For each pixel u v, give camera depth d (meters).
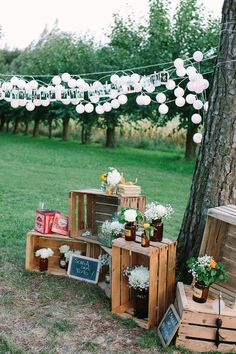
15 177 9.66
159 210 3.22
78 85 4.51
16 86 4.73
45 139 23.00
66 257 4.12
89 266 3.93
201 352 2.78
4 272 4.01
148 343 2.87
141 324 3.12
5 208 6.55
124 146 20.86
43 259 4.08
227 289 3.01
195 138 3.73
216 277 2.83
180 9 13.19
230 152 3.33
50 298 3.52
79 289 3.73
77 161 13.38
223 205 3.37
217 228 3.15
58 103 18.91
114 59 14.64
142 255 3.57
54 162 12.87
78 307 3.38
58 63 18.52
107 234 3.81
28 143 19.61
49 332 2.96
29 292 3.62
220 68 3.35
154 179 10.54
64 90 4.59
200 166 3.53
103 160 14.03
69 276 3.99
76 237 4.09
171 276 3.25
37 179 9.52
